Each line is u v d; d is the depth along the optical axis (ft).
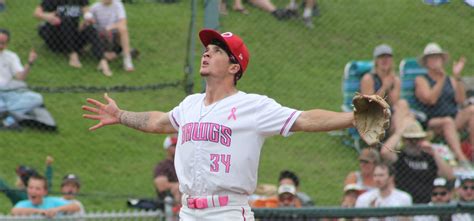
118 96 109.19
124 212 92.89
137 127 56.95
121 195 89.81
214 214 52.03
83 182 103.55
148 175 106.52
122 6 113.29
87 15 110.93
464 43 111.86
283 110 51.55
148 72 113.09
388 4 114.93
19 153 104.78
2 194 99.71
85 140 109.91
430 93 102.47
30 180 88.84
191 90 95.25
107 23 112.47
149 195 102.63
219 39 53.21
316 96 110.42
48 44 110.73
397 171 97.76
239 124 51.65
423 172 97.91
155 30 118.83
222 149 51.67
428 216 92.07
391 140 98.48
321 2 114.62
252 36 112.06
